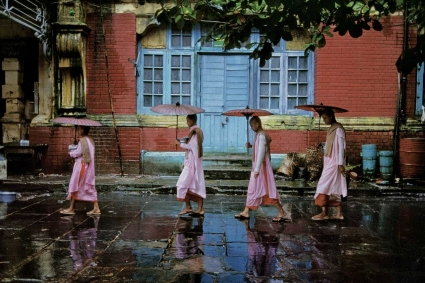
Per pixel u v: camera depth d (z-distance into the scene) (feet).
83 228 21.35
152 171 36.81
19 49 38.58
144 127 37.19
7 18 37.86
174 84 38.45
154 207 27.09
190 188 24.17
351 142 36.47
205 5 15.66
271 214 25.27
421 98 36.24
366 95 36.52
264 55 15.72
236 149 38.45
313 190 31.71
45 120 36.91
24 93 39.32
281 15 14.47
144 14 36.94
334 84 36.60
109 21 36.88
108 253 17.11
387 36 36.19
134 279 14.21
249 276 14.61
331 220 23.68
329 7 13.99
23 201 29.01
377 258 16.80
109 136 36.78
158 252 17.29
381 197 31.19
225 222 23.00
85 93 36.91
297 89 38.14
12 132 38.75
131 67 37.01
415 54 14.35
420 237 20.06
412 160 34.14
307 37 37.83
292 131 37.17
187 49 38.32
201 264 15.83
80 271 14.93
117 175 36.70
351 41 36.42
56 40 35.53
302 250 17.81
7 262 15.88
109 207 27.02
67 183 32.45
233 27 16.49
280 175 35.01
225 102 38.55
